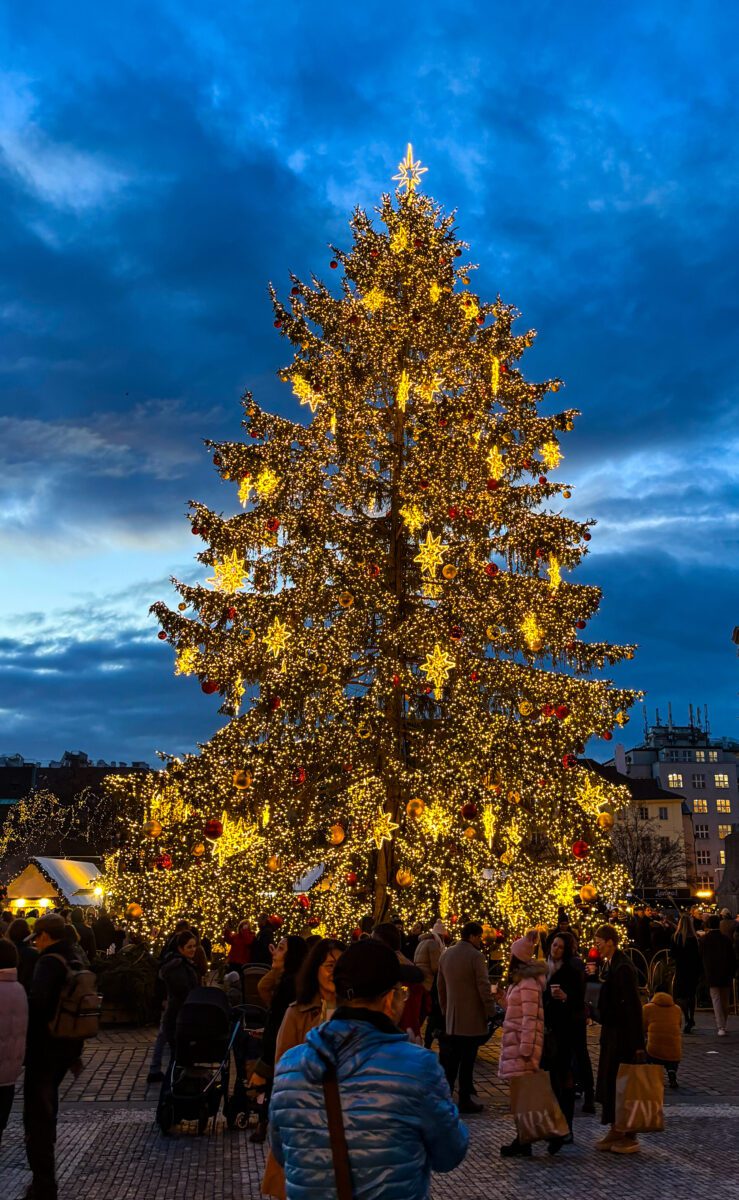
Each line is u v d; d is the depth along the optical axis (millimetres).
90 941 20266
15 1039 7664
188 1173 9031
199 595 22766
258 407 24656
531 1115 9602
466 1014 12008
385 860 22797
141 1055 16031
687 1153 9852
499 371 25000
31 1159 7613
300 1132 3127
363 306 25438
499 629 22859
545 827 22062
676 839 114812
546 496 24109
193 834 21219
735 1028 19828
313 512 22750
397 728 22703
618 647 23141
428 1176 3180
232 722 22250
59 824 64938
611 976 10336
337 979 3391
